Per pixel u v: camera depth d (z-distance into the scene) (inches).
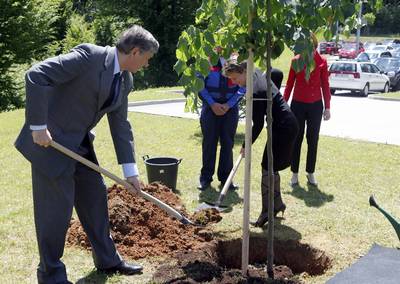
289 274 156.7
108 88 132.6
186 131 406.0
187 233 185.0
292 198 235.9
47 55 857.5
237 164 207.0
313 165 256.5
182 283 145.5
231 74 179.9
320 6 124.9
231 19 133.3
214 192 244.1
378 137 410.3
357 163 306.5
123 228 178.7
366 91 830.5
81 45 132.1
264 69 147.0
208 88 239.3
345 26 138.6
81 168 144.3
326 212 215.3
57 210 135.3
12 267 158.1
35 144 132.4
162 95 681.0
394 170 291.0
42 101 125.3
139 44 131.3
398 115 557.3
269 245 149.3
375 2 134.8
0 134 399.2
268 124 141.9
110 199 192.1
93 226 150.4
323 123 492.4
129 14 1219.2
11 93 762.8
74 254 167.9
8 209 213.0
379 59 997.2
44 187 134.4
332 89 848.9
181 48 132.2
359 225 199.5
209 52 129.7
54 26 1127.0
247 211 146.3
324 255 171.0
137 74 1173.1
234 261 179.2
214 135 245.1
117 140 146.9
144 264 162.1
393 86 944.9
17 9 765.3
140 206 190.9
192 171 281.9
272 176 144.9
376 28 2637.8
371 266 120.6
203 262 159.6
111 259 153.3
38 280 141.6
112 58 133.0
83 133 137.0
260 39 130.0
